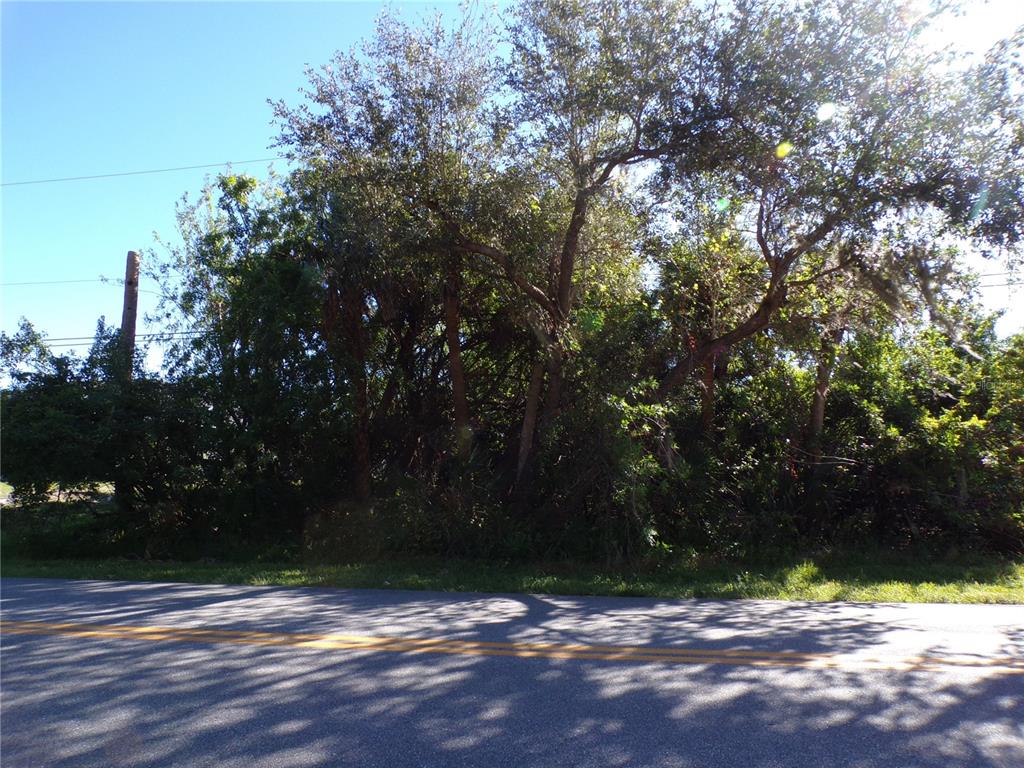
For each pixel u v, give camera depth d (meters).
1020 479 15.02
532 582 11.81
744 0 12.42
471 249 14.43
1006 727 5.14
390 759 4.62
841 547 15.12
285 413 15.45
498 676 6.27
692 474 14.88
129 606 9.57
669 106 13.12
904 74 11.84
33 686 6.06
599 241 15.30
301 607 9.52
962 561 14.30
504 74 14.10
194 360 16.80
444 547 14.81
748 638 7.70
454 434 16.30
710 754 4.68
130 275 17.91
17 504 16.58
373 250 14.63
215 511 16.42
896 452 15.38
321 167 15.42
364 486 16.50
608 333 14.62
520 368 17.22
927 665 6.61
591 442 14.18
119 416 16.08
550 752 4.71
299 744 4.85
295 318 15.30
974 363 16.78
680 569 13.20
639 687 5.96
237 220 16.84
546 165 14.38
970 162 11.87
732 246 15.23
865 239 12.99
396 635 7.75
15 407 15.76
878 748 4.78
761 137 12.66
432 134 14.54
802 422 16.17
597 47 13.55
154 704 5.61
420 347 17.39
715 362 16.03
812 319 14.95
